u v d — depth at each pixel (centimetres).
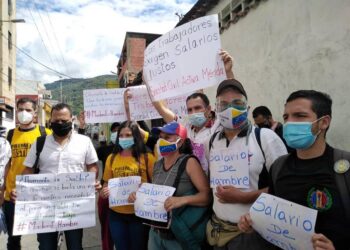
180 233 243
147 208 259
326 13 443
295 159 189
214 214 241
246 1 670
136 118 400
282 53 552
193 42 304
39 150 317
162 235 258
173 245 254
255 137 224
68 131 316
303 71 496
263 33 613
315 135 178
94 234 538
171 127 267
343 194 161
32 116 404
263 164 219
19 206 297
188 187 257
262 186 219
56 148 317
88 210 309
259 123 475
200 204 248
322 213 166
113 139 443
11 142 399
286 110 190
